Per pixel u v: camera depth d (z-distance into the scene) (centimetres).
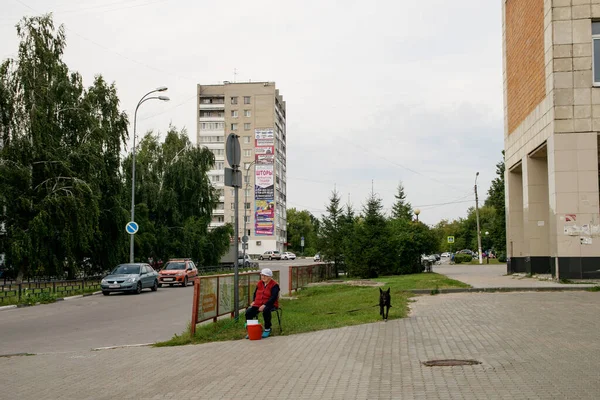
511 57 3025
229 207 11469
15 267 3228
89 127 3584
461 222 10025
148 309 2058
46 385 800
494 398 631
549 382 695
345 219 3931
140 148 5219
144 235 4253
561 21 2195
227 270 5353
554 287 1886
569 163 2153
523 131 2742
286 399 667
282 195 12656
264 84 11388
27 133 3189
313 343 1061
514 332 1083
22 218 3172
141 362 951
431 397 645
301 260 10394
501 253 6462
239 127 11388
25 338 1370
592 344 941
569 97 2172
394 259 3506
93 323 1656
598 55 2192
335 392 687
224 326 1300
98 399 706
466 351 914
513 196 3097
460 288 1939
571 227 2133
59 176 3241
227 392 713
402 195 5400
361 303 1755
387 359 876
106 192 3766
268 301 1185
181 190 5009
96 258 3738
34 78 3244
